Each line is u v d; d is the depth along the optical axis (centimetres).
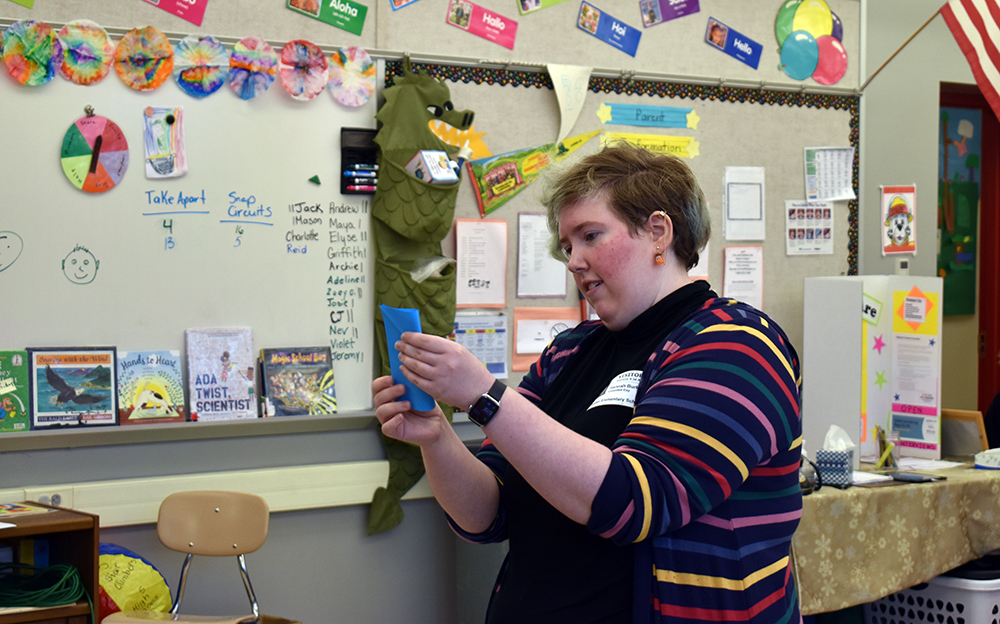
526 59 285
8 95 226
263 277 252
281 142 252
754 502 95
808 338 285
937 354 289
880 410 281
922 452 290
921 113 340
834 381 278
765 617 93
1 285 227
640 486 84
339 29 261
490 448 126
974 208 380
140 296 240
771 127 316
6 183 227
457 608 262
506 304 282
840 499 217
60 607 189
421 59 268
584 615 98
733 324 96
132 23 240
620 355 109
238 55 244
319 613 260
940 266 373
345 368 262
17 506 212
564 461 84
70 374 232
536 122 283
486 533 115
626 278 104
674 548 92
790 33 319
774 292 318
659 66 302
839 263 327
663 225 104
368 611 266
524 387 131
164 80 239
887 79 333
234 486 246
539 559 104
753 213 314
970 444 294
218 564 249
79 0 235
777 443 92
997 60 278
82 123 232
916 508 229
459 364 87
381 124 257
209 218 246
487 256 278
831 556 215
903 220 337
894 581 223
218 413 245
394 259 261
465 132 274
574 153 288
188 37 240
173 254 243
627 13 297
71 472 232
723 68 311
